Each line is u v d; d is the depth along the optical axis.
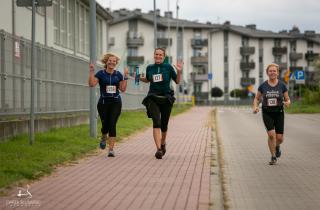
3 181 12.26
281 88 17.27
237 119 51.72
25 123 22.28
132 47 143.88
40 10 40.78
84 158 17.62
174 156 18.41
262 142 25.64
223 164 17.28
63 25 50.00
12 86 21.03
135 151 19.89
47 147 18.53
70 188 12.20
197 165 16.09
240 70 155.12
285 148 22.67
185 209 10.09
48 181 13.12
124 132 27.62
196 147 21.56
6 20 33.19
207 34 152.88
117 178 13.62
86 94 32.28
